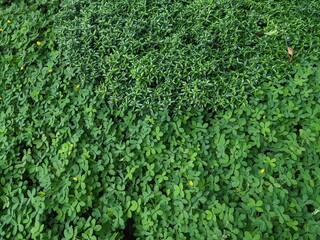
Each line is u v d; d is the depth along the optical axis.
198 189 0.58
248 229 0.54
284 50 0.68
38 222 0.58
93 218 0.60
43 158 0.66
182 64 0.68
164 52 0.71
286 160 0.60
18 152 0.68
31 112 0.71
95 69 0.71
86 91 0.70
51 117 0.69
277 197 0.56
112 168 0.63
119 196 0.61
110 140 0.65
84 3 0.81
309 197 0.56
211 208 0.57
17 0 0.91
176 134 0.64
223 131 0.63
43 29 0.83
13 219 0.60
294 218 0.54
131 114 0.67
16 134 0.70
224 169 0.61
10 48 0.82
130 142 0.64
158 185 0.60
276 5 0.74
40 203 0.60
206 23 0.73
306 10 0.73
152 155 0.63
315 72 0.66
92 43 0.74
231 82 0.66
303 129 0.62
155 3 0.77
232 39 0.70
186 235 0.57
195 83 0.66
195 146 0.63
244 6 0.75
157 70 0.68
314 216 0.54
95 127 0.67
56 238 0.58
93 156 0.65
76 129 0.68
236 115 0.64
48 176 0.62
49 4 0.86
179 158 0.62
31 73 0.77
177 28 0.74
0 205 0.63
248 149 0.61
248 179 0.58
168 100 0.65
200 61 0.68
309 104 0.63
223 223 0.55
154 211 0.58
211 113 0.66
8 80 0.76
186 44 0.72
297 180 0.58
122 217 0.59
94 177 0.63
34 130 0.69
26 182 0.64
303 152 0.60
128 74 0.69
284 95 0.64
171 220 0.58
